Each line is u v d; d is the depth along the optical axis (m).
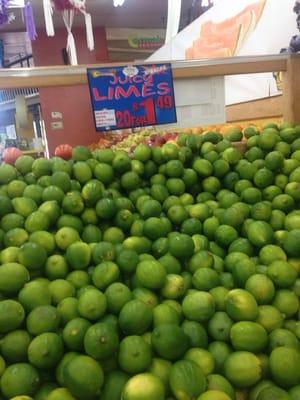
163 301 1.08
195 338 0.94
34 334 0.92
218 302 1.05
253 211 1.41
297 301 1.06
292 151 1.71
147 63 1.95
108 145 3.59
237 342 0.92
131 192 1.57
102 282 1.07
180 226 1.42
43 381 0.89
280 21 2.97
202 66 2.02
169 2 3.61
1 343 0.91
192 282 1.14
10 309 0.92
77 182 1.50
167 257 1.19
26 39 7.57
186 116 2.13
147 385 0.79
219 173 1.64
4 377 0.84
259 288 1.04
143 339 0.91
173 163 1.59
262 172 1.56
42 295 0.99
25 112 5.65
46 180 1.45
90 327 0.89
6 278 1.00
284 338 0.94
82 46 7.98
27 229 1.24
